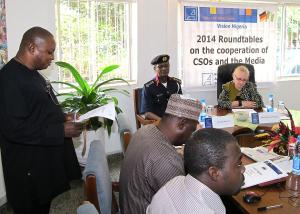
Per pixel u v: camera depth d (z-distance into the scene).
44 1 3.17
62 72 3.60
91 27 3.72
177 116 1.37
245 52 4.54
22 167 1.83
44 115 1.86
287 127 1.87
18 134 1.74
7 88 1.74
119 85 3.91
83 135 3.01
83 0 3.62
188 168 1.05
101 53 3.83
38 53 1.83
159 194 1.06
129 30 3.96
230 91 3.46
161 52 4.07
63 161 2.02
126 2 3.87
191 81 4.34
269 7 4.55
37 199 1.88
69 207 2.72
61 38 3.57
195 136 1.07
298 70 4.95
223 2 4.33
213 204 0.98
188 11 4.18
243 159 1.76
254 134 2.20
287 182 1.46
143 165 1.32
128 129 2.08
